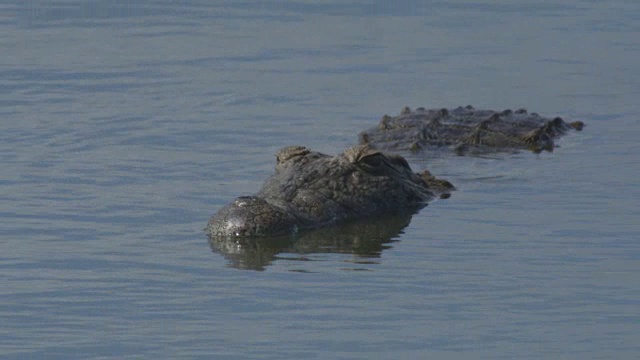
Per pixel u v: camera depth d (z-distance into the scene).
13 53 87.19
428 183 56.00
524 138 64.38
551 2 109.56
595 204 52.59
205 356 35.50
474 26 98.69
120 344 36.34
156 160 60.22
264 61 85.69
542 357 35.28
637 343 36.22
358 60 86.31
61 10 104.44
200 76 80.75
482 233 48.56
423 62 86.06
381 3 107.25
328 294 40.88
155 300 40.22
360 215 51.88
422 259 45.12
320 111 71.88
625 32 96.44
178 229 49.25
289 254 46.12
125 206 52.38
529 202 53.25
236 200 49.84
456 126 65.56
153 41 92.25
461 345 36.19
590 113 72.06
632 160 60.69
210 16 102.19
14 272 43.12
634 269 43.25
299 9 104.75
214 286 41.81
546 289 41.16
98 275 42.91
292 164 53.66
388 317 38.53
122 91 76.12
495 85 79.44
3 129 66.06
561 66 84.94
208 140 64.44
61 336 36.97
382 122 66.88
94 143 63.34
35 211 51.31
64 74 80.81
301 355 35.56
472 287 41.47
